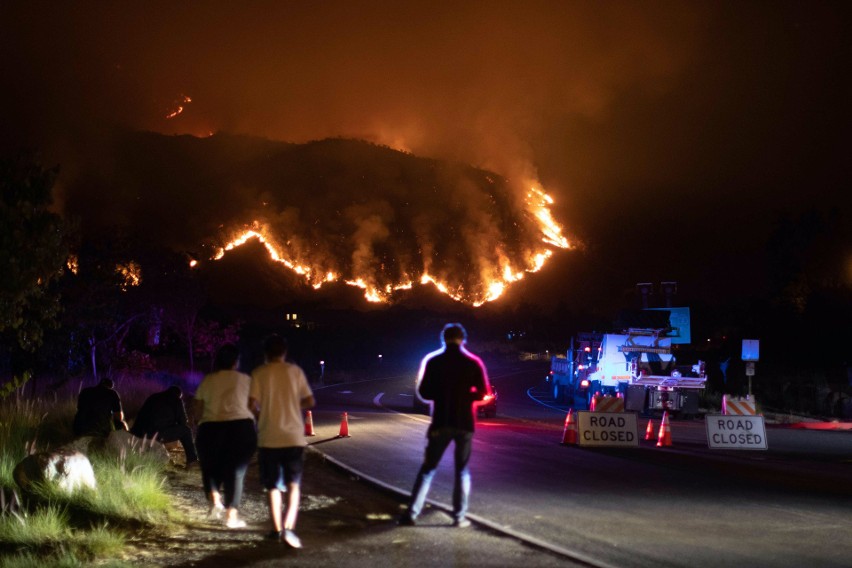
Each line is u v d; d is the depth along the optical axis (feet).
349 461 49.85
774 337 142.41
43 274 35.53
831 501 37.63
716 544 27.86
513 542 27.04
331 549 26.07
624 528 30.40
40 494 30.66
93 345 95.40
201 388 30.04
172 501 34.24
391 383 162.50
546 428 77.71
